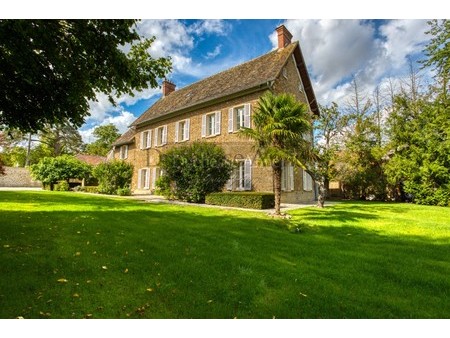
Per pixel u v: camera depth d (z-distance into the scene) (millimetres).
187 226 6680
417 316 2627
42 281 3037
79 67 5051
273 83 13891
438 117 16219
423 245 5418
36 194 15664
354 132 20750
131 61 5477
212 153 13562
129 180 19656
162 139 20984
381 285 3303
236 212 9617
